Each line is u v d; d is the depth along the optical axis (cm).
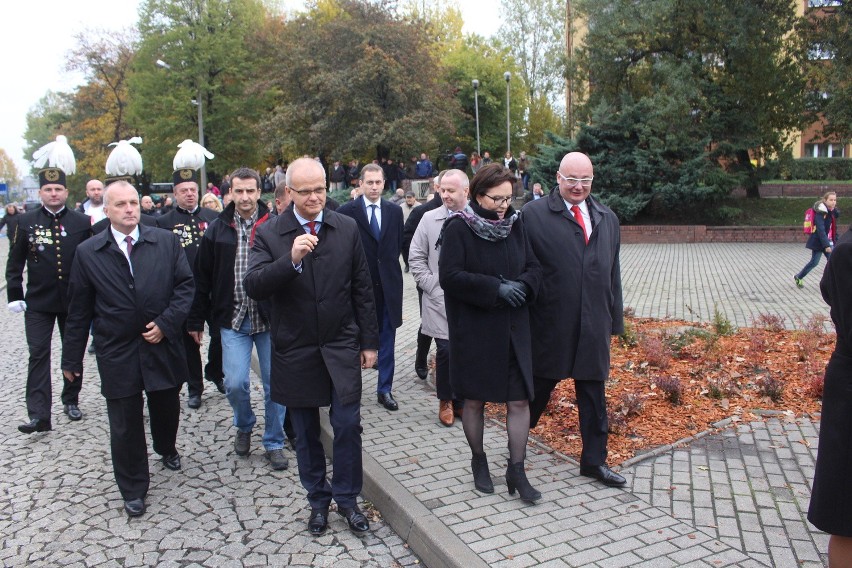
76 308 447
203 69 3869
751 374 643
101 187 849
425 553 372
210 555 385
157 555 386
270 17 5059
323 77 3388
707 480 437
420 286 568
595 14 2611
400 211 634
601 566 337
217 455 536
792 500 407
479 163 2834
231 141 4041
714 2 2431
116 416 434
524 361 409
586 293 435
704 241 2345
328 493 415
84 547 397
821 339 765
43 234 603
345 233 411
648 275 1534
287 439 568
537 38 5800
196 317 550
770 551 351
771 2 2444
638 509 400
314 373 397
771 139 2616
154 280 448
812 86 2538
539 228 442
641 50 2639
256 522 425
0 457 540
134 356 438
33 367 591
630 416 550
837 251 271
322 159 3847
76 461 529
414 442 523
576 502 411
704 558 344
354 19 3588
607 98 2698
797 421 534
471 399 414
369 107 3419
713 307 1097
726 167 2633
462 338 414
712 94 2497
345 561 377
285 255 383
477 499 418
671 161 2455
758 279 1426
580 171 433
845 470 274
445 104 3694
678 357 718
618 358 713
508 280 405
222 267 508
